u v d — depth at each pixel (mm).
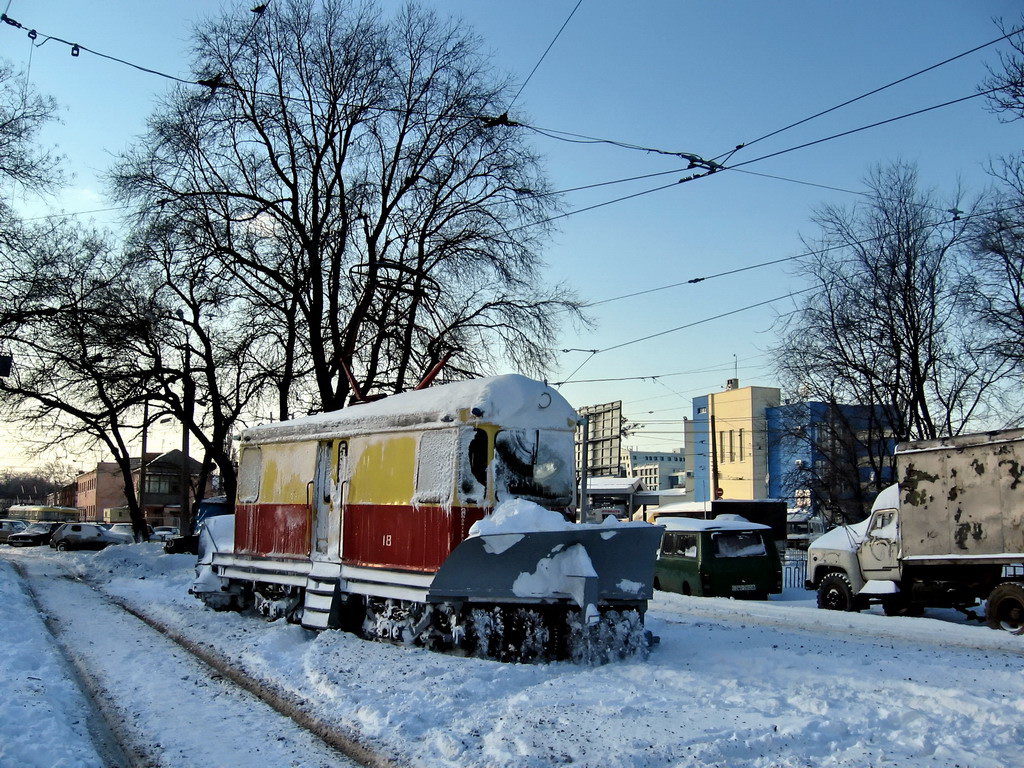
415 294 25766
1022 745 5883
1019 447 13688
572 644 9383
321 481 13031
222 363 29094
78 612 16203
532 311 26375
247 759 6340
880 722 6516
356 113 25391
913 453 15555
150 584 22438
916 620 14273
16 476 139125
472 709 7277
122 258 27141
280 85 25391
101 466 100125
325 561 12492
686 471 63406
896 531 16062
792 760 5617
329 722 7227
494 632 9578
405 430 11242
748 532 20281
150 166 25047
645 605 10070
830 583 17469
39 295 26797
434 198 26250
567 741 6031
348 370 15312
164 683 9164
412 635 10555
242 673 9641
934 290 26578
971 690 7695
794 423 32938
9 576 23766
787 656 9453
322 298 26047
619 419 37500
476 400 10453
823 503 30922
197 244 25234
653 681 8141
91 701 8367
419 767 5859
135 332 28422
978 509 14234
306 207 26562
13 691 7828
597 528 9477
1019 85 17719
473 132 25562
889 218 27219
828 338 28391
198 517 32062
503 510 9641
